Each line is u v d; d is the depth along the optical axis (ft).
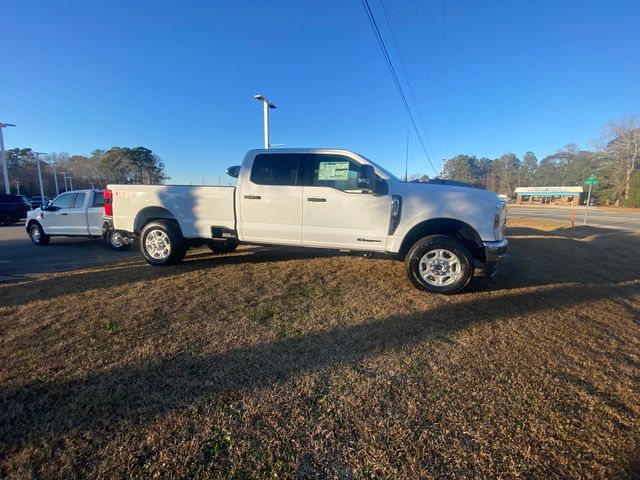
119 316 12.10
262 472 5.69
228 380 8.22
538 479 5.62
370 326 11.44
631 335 11.19
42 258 25.62
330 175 16.75
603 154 219.20
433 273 15.26
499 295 15.02
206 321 11.72
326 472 5.71
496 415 7.13
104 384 8.01
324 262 21.06
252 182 17.69
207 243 22.33
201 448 6.16
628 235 44.78
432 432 6.63
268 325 11.43
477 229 15.14
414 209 15.65
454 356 9.51
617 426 6.87
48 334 10.64
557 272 19.67
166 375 8.41
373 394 7.74
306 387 7.97
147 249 20.04
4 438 6.34
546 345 10.28
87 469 5.70
